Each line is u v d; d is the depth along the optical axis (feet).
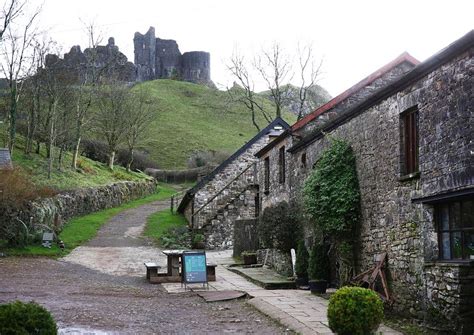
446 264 29.19
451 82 29.50
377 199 38.34
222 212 88.63
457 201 29.45
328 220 42.78
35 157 121.19
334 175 43.06
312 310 36.94
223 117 262.26
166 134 224.12
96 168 140.26
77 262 64.54
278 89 137.69
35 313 21.11
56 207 86.02
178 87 301.02
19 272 53.98
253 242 70.18
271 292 46.09
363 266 40.50
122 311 36.76
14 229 68.69
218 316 36.42
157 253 74.38
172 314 36.76
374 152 38.99
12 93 112.47
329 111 60.29
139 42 354.13
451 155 29.25
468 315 27.84
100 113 156.97
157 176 176.86
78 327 30.73
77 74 143.95
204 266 50.01
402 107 34.96
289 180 59.93
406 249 33.94
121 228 95.25
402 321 33.68
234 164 96.27
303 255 49.24
